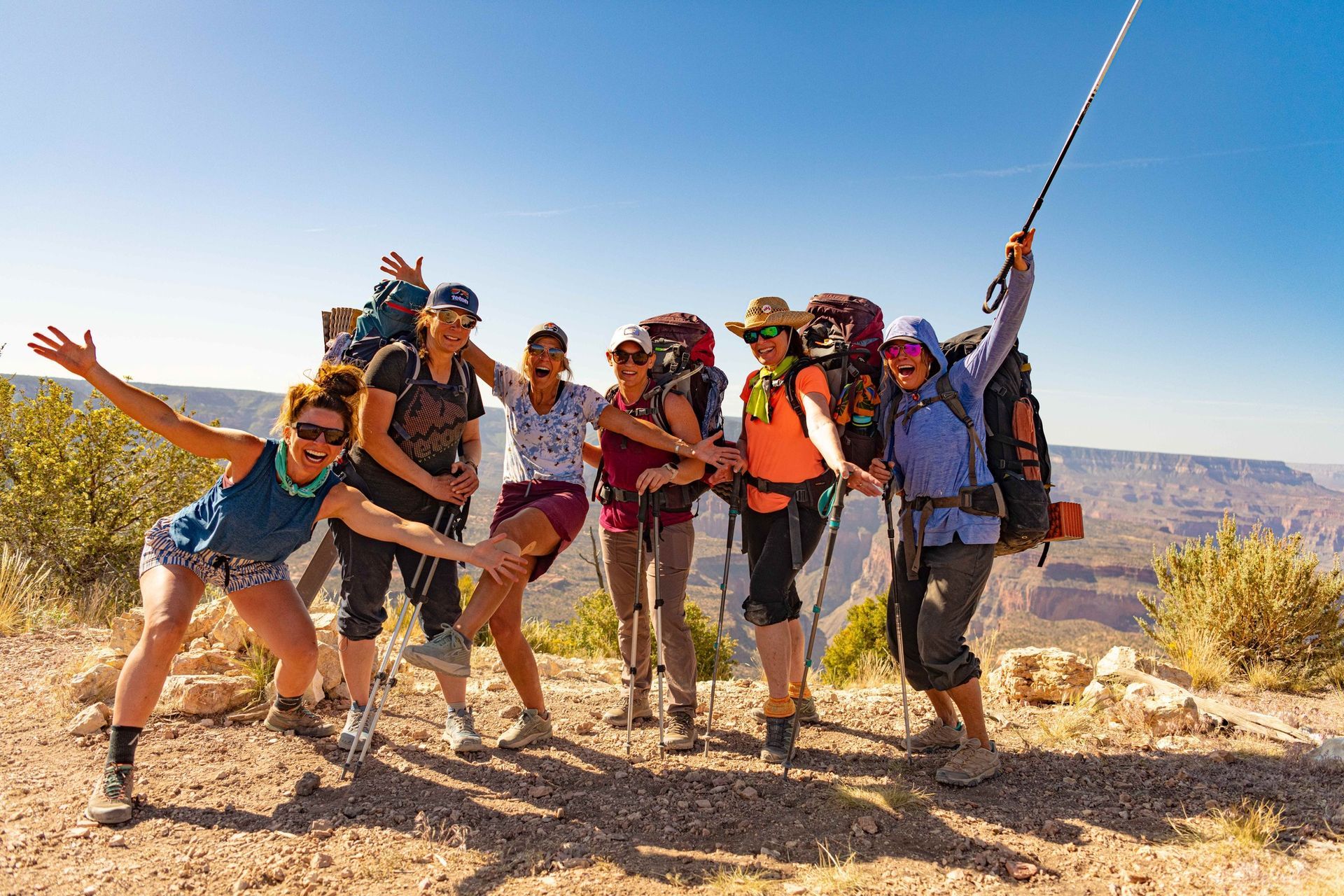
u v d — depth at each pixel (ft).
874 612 49.47
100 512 39.24
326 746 13.28
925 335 13.05
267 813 10.81
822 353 13.78
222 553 11.55
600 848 10.10
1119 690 17.07
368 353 13.35
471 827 10.62
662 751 13.94
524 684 13.96
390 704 15.70
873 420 14.15
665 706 16.40
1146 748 14.44
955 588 12.54
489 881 9.21
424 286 15.79
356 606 12.98
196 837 10.02
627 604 15.51
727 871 9.55
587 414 13.96
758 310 13.58
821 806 11.61
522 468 13.91
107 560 38.93
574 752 13.82
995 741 14.76
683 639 14.28
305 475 11.25
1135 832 10.88
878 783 12.52
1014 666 18.02
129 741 10.68
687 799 11.82
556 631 38.91
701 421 14.83
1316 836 10.58
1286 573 24.00
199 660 15.37
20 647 18.93
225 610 16.81
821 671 23.59
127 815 10.28
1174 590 27.43
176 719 13.93
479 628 11.63
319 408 11.00
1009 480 12.66
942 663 12.57
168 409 10.76
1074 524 12.99
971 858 10.05
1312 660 23.16
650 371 14.85
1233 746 14.52
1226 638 24.53
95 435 39.32
